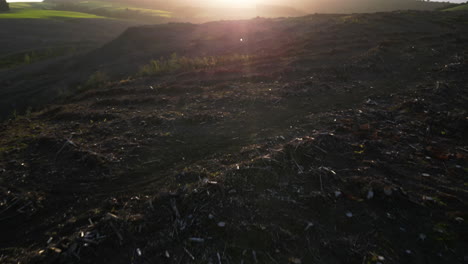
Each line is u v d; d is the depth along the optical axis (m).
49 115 7.02
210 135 4.80
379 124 4.80
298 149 3.66
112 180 3.59
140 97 7.84
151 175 3.67
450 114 4.80
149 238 2.52
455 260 2.23
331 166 3.42
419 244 2.38
